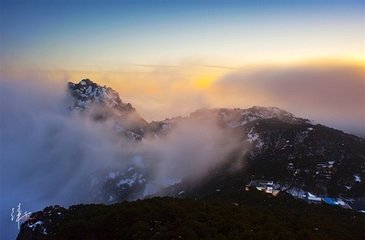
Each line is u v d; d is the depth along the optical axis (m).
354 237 71.81
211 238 59.66
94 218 73.06
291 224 72.06
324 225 73.62
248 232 62.44
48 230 98.75
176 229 62.59
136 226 65.12
